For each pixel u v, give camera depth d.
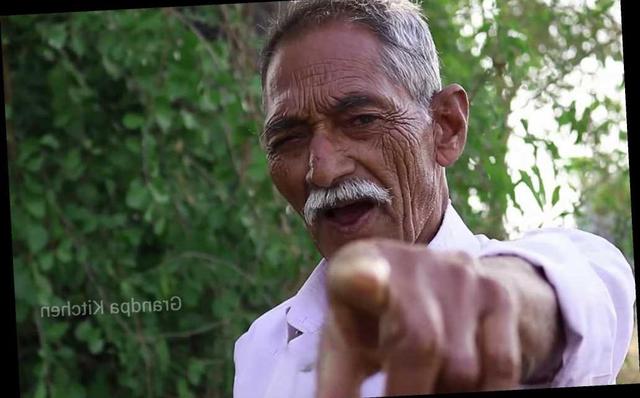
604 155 3.40
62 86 3.10
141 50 3.12
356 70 1.40
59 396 3.06
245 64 3.32
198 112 3.29
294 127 1.44
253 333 1.74
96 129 3.24
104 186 3.27
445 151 1.53
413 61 1.45
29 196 3.00
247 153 3.34
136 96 3.23
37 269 2.97
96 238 3.21
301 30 1.44
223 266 3.29
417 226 1.46
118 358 3.31
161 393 3.24
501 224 3.32
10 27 3.08
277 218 3.35
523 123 3.39
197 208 3.27
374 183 1.40
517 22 3.59
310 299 1.49
